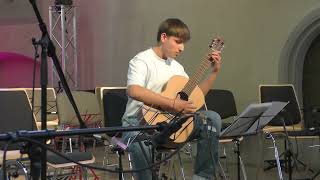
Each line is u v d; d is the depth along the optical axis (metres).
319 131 9.95
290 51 13.50
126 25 17.55
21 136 3.90
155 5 16.62
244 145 13.05
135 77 6.83
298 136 10.05
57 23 18.95
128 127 4.52
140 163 6.45
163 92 6.75
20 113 7.73
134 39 17.34
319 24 12.91
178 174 11.40
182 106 6.32
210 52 7.02
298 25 13.21
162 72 7.05
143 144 6.38
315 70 13.52
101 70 18.36
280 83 13.65
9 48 21.88
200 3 15.30
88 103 11.48
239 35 14.48
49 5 20.14
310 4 13.06
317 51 13.46
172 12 16.09
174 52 7.02
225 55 14.73
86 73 18.72
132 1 17.28
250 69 14.25
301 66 13.61
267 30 13.94
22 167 6.98
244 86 14.38
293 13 13.41
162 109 6.53
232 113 11.62
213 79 7.05
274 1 13.78
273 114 7.48
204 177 6.44
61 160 6.89
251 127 7.50
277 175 11.70
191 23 15.51
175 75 6.97
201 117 6.27
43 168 4.41
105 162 11.38
